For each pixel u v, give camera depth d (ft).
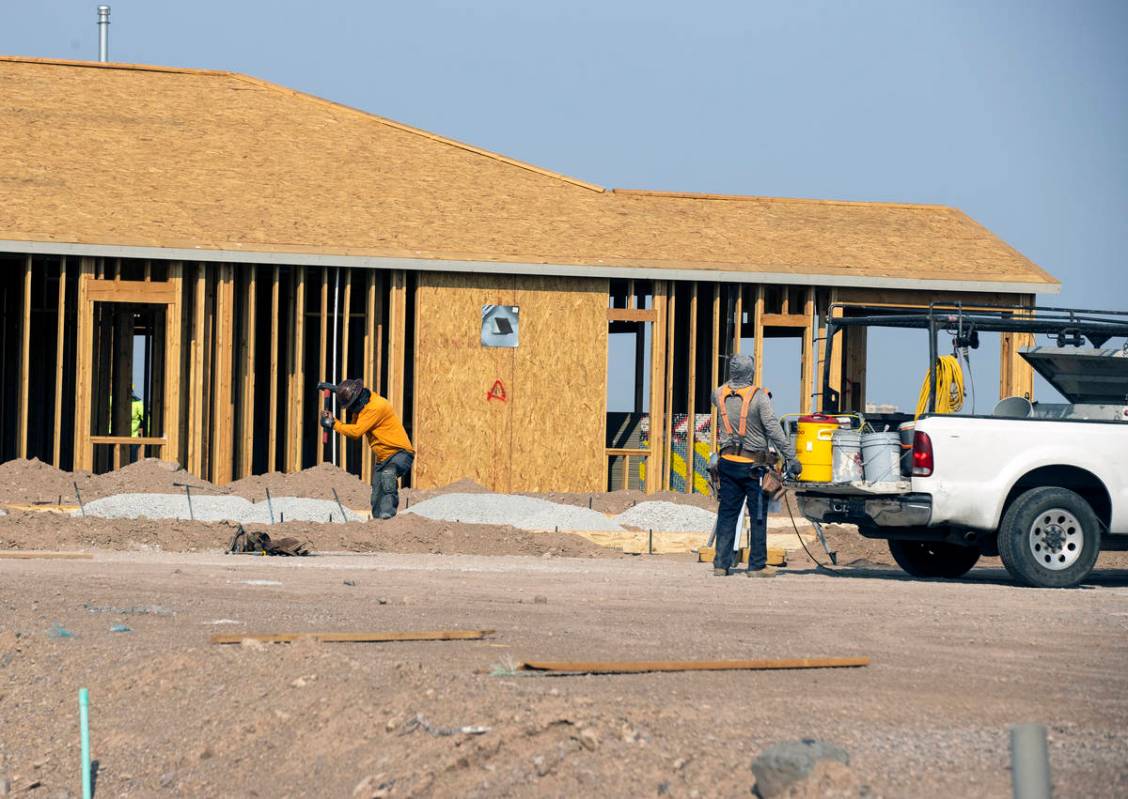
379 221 135.13
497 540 95.45
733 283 137.90
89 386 124.88
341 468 131.23
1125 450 74.02
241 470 128.77
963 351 77.56
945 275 140.36
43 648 46.88
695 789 29.78
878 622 53.78
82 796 36.11
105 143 140.77
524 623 52.54
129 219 127.03
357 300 152.87
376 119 156.04
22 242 121.60
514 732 33.04
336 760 34.81
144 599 58.80
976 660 45.09
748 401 74.59
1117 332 78.38
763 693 38.50
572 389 134.82
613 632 50.24
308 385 157.79
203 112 151.12
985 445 73.15
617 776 30.60
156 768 36.96
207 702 40.24
